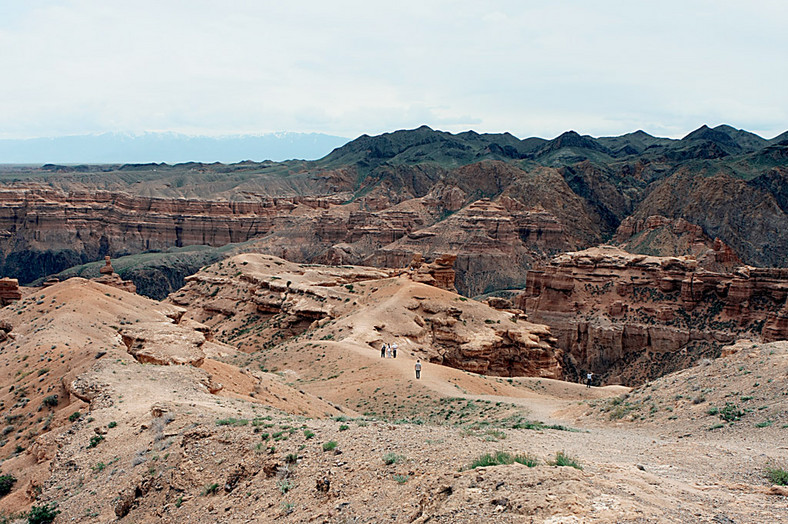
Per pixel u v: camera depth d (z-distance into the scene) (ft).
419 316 336.90
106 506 84.69
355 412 187.62
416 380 218.18
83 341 215.92
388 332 313.32
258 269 504.02
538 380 264.93
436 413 179.22
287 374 248.52
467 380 233.35
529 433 100.63
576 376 492.95
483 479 50.62
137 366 146.30
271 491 69.05
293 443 78.84
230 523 66.03
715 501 49.34
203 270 532.32
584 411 144.05
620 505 43.19
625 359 494.18
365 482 61.98
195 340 170.81
